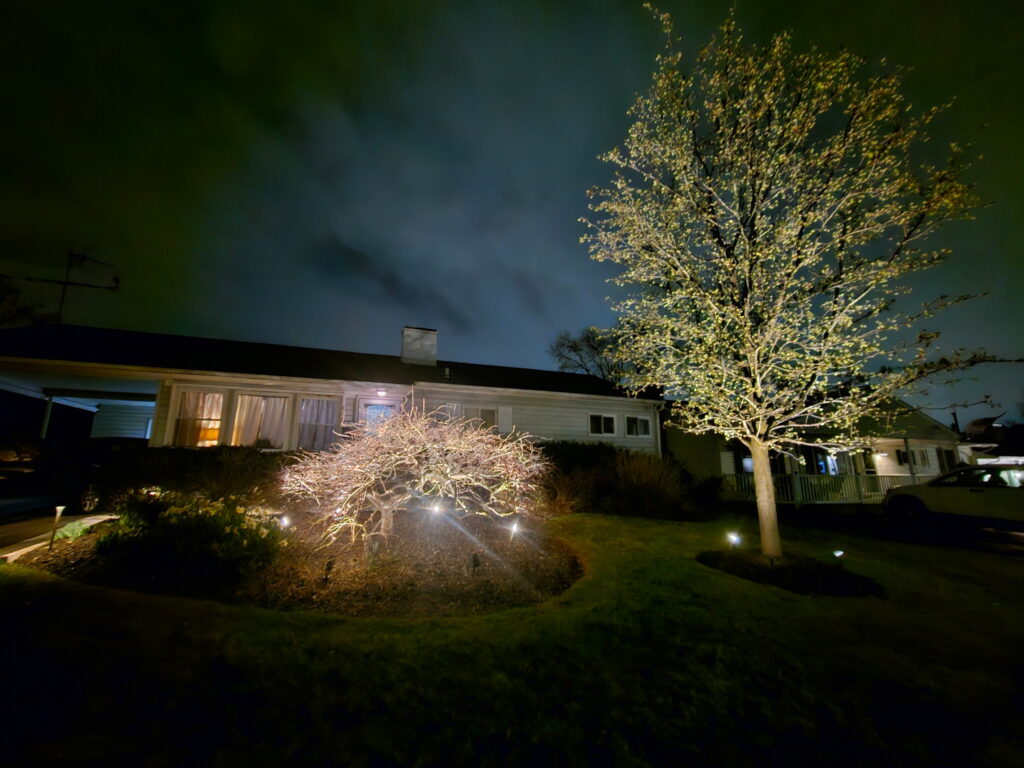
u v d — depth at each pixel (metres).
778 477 16.61
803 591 5.71
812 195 6.53
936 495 11.03
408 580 5.47
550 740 2.58
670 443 20.30
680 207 7.02
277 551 5.88
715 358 6.84
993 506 10.03
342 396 13.79
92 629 3.66
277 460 10.58
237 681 3.00
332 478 6.40
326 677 3.12
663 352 7.46
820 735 2.73
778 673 3.44
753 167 6.77
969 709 3.05
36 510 9.66
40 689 2.76
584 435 17.02
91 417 18.72
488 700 2.95
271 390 13.09
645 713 2.85
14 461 10.62
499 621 4.34
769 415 6.86
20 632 3.50
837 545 8.58
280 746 2.40
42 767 2.11
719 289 7.11
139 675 2.99
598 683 3.21
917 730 2.81
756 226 6.86
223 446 10.53
